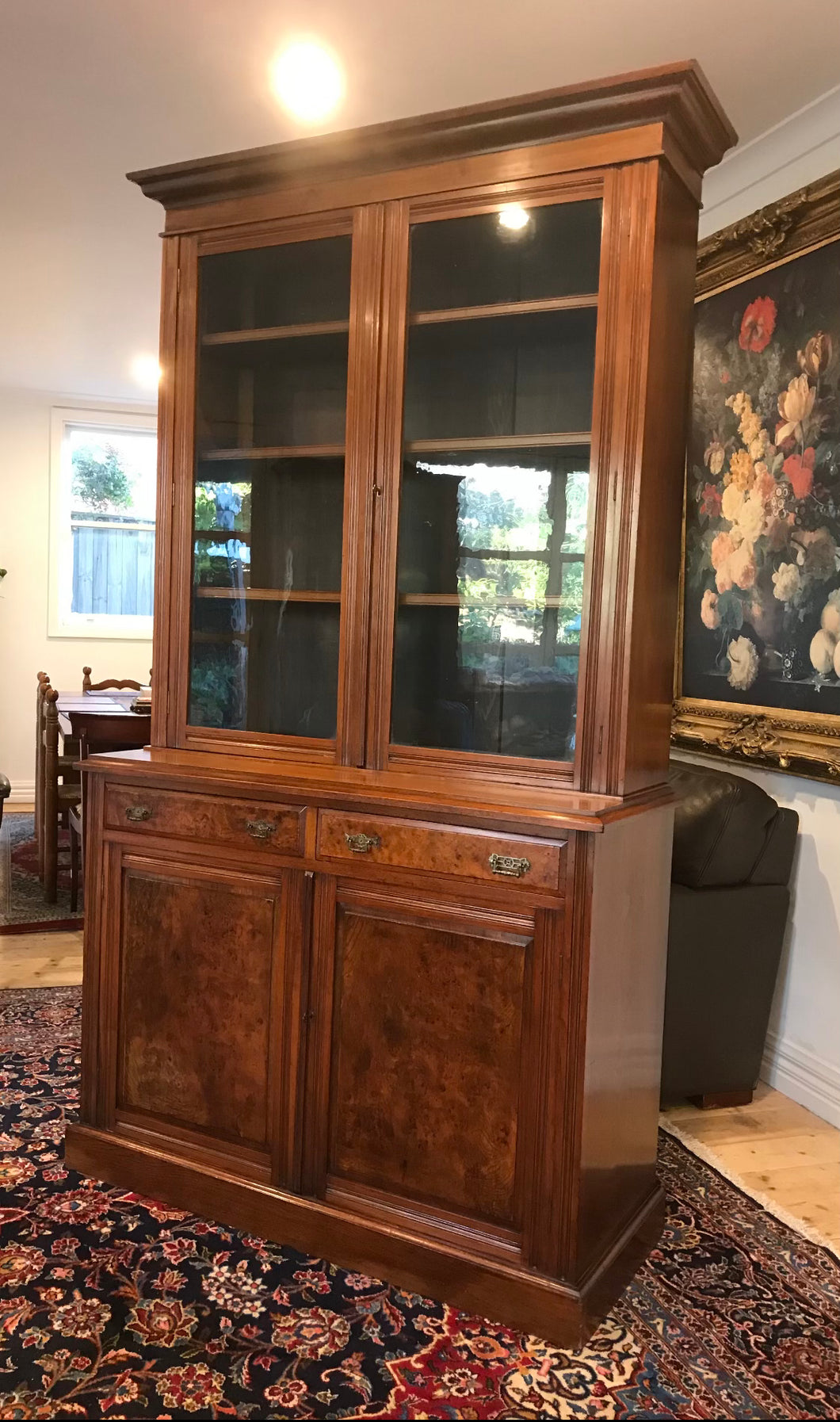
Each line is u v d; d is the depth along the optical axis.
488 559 1.93
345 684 2.06
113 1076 2.18
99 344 5.24
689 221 1.92
